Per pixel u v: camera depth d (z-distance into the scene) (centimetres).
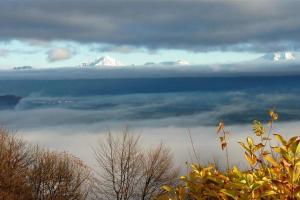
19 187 3925
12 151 3962
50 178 4075
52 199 4034
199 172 294
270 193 252
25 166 4053
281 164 254
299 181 248
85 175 4366
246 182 263
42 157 4122
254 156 288
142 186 4259
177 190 292
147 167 4281
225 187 272
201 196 280
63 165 4162
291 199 246
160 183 4109
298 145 248
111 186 4444
